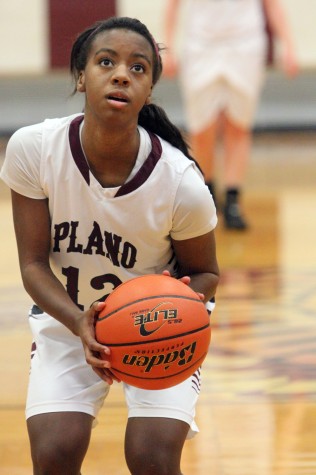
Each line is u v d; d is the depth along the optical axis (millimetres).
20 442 6523
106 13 22953
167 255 5164
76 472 4785
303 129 25016
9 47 23234
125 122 4637
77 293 5172
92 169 4863
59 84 24328
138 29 4676
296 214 15367
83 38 4805
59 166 4863
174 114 24250
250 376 7891
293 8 23422
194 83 14000
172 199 4863
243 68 13867
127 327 4441
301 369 8031
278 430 6742
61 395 4891
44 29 23094
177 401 4863
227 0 13836
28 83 24281
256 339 8891
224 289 10688
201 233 4969
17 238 5062
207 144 14250
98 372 4562
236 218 14039
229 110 14008
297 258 12172
